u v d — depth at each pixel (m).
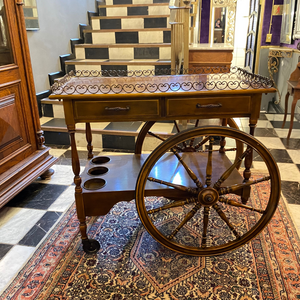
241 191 1.55
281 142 3.11
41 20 3.40
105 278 1.43
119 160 1.90
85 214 1.56
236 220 1.85
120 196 1.54
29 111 2.26
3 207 2.06
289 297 1.30
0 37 1.98
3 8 1.96
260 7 4.41
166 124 3.19
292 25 3.94
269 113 4.20
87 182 1.64
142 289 1.37
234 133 1.36
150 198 2.14
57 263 1.53
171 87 1.47
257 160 2.71
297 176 2.39
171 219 1.88
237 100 1.39
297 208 1.97
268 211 1.48
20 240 1.73
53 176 2.50
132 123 3.21
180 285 1.38
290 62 4.00
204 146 3.01
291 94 3.13
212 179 1.63
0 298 1.33
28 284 1.40
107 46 3.99
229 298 1.31
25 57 2.15
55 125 3.18
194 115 1.41
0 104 1.95
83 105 1.37
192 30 4.02
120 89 1.45
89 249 1.59
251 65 4.84
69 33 4.05
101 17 4.43
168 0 4.56
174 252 1.60
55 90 1.42
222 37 5.11
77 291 1.36
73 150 1.44
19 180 2.06
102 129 3.03
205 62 3.11
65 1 3.89
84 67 3.82
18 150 2.15
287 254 1.55
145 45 3.88
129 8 4.53
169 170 1.74
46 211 2.01
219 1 4.89
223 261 1.52
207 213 1.46
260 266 1.48
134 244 1.67
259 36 4.54
